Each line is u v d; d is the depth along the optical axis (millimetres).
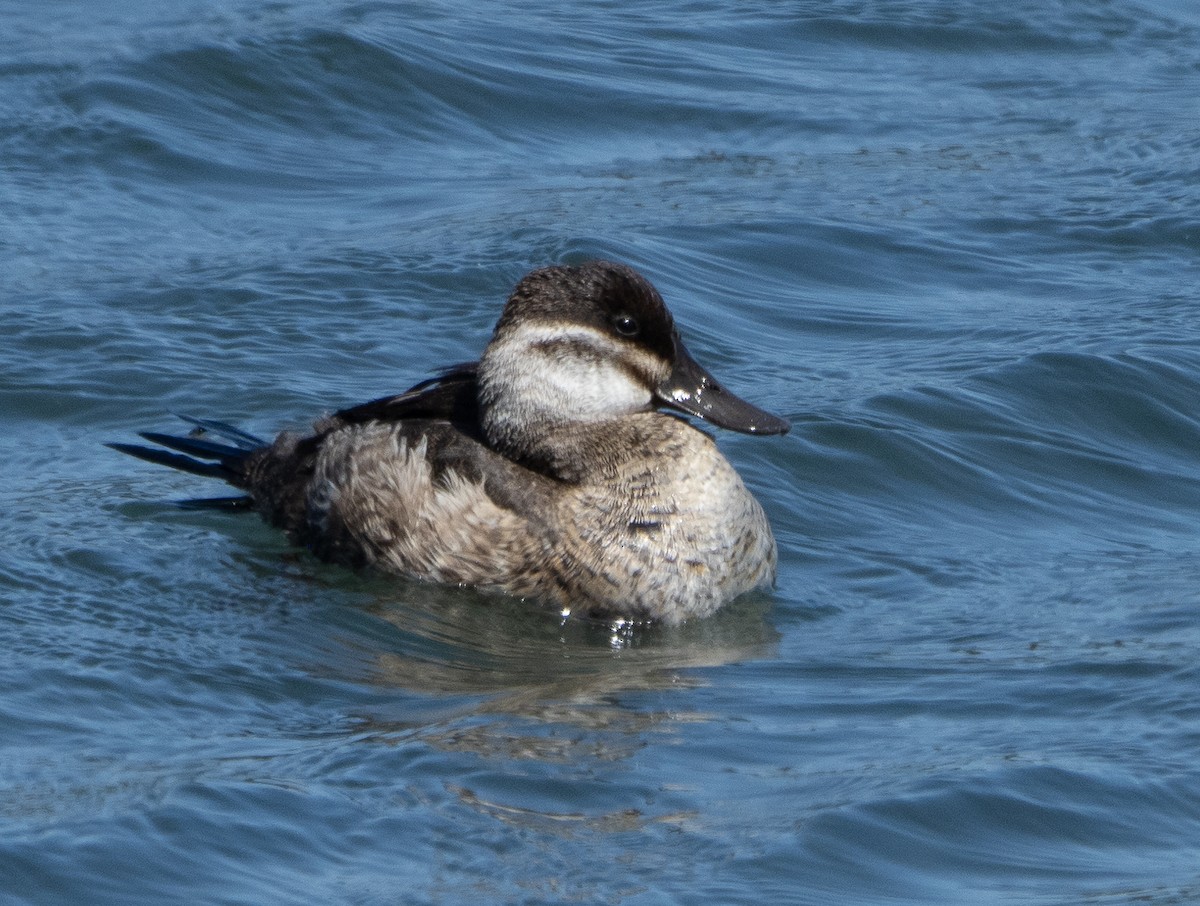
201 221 16891
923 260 16797
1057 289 16344
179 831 7812
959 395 13953
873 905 7617
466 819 8078
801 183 18422
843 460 13070
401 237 16562
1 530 11414
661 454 11094
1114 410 14070
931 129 20094
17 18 21016
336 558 11555
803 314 15719
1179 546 12188
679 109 20156
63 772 8359
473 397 11797
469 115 19625
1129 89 21375
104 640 9977
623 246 16281
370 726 9102
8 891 7359
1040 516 12672
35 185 17172
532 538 11062
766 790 8477
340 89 19578
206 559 11375
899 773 8609
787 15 23031
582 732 9086
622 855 7863
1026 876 7879
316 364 14258
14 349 14078
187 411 13469
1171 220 17703
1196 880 7812
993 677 9906
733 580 11094
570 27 22172
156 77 19156
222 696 9422
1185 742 9008
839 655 10352
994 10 23406
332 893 7480
